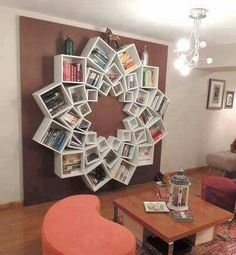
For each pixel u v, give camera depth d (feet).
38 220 9.48
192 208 7.91
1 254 7.52
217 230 8.66
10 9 9.19
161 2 7.73
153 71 12.57
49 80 10.25
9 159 10.03
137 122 12.51
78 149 10.60
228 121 18.11
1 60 9.32
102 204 11.10
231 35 11.64
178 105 14.85
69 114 10.24
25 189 10.45
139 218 7.23
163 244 7.57
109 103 11.91
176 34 11.84
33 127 10.19
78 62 10.41
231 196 9.72
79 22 10.59
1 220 9.41
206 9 8.05
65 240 5.34
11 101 9.72
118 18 9.75
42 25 9.80
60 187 11.27
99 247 5.17
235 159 14.55
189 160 16.29
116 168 12.11
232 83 17.65
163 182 10.41
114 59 11.17
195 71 15.17
